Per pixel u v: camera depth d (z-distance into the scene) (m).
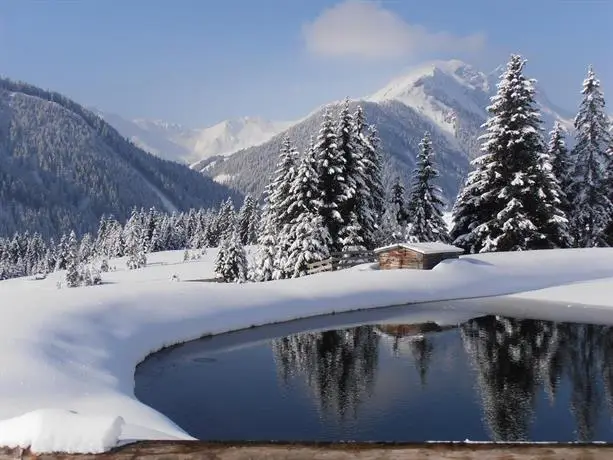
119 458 2.57
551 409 13.54
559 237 42.09
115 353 17.03
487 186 42.94
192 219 138.38
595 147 45.94
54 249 140.88
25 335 14.91
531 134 40.66
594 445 2.57
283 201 42.81
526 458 2.48
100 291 23.23
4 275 134.50
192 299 24.14
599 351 19.56
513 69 41.59
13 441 2.65
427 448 2.59
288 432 12.02
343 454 2.56
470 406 13.78
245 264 52.53
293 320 25.69
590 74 46.34
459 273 33.94
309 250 38.22
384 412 13.40
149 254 104.69
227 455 2.59
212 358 18.84
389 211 48.00
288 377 16.47
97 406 10.84
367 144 46.75
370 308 28.70
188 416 13.03
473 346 20.52
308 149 40.25
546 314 26.88
